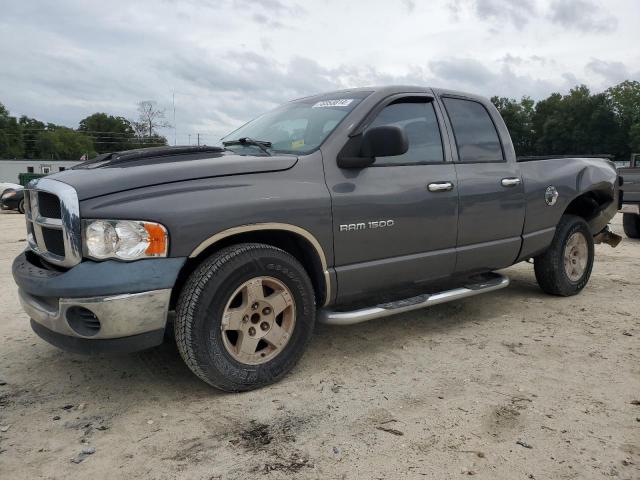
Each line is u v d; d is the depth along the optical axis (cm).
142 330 296
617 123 7075
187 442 275
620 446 269
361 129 377
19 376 362
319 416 300
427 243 409
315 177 351
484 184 444
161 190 301
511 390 332
